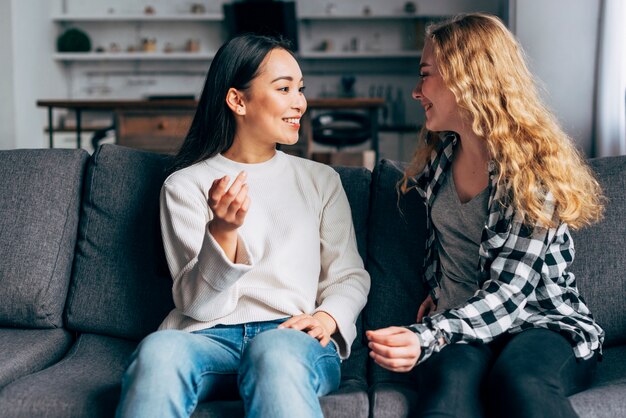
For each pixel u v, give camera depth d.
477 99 1.58
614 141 3.20
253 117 1.68
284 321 1.57
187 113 4.80
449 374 1.32
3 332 1.80
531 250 1.50
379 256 1.85
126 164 1.92
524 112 1.57
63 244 1.86
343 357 1.57
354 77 7.09
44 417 1.38
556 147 1.55
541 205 1.51
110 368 1.66
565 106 3.42
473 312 1.47
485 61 1.59
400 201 1.87
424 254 1.83
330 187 1.76
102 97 7.28
